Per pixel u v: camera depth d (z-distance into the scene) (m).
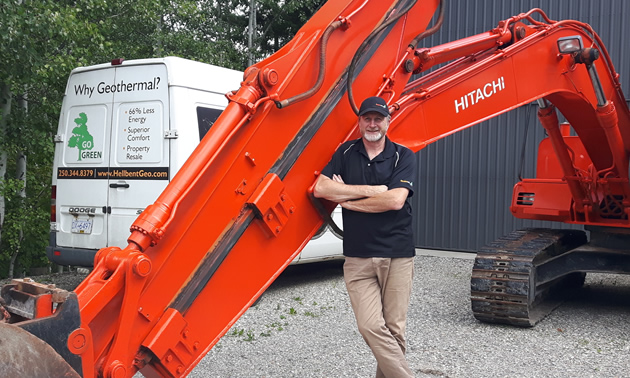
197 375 4.21
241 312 2.74
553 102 5.57
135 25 11.98
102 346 2.24
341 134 3.22
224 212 2.66
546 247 6.17
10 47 7.60
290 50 3.01
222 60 16.64
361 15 3.28
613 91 5.86
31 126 9.08
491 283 5.70
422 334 5.42
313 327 5.61
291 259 2.98
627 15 10.48
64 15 8.34
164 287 2.45
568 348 5.00
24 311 1.98
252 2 19.64
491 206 11.76
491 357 4.71
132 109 6.43
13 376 1.62
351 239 3.29
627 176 6.15
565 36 5.12
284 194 2.88
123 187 6.47
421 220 12.52
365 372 4.30
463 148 12.02
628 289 8.07
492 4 11.77
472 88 4.25
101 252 2.37
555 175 6.92
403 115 3.70
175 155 6.13
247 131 2.76
